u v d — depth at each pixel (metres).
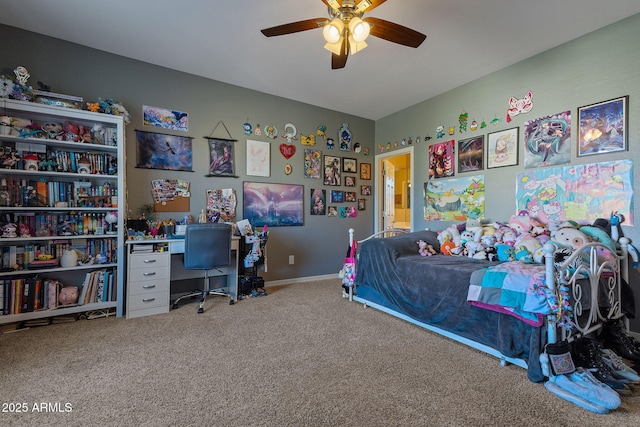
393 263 2.67
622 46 2.29
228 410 1.36
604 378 1.54
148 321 2.56
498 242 2.69
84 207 2.58
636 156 2.22
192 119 3.36
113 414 1.33
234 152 3.62
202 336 2.23
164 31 2.55
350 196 4.61
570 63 2.59
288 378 1.64
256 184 3.78
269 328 2.40
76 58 2.77
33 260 2.45
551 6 2.15
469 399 1.46
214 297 3.33
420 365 1.80
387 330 2.36
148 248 2.75
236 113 3.64
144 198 3.08
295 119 4.09
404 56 2.88
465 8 2.18
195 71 3.29
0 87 2.25
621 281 2.10
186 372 1.70
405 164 6.96
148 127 3.11
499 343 1.79
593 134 2.44
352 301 3.17
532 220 2.72
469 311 2.01
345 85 3.58
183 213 3.28
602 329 1.97
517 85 2.98
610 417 1.32
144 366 1.77
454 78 3.36
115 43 2.75
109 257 2.72
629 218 2.24
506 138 3.07
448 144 3.69
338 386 1.57
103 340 2.15
